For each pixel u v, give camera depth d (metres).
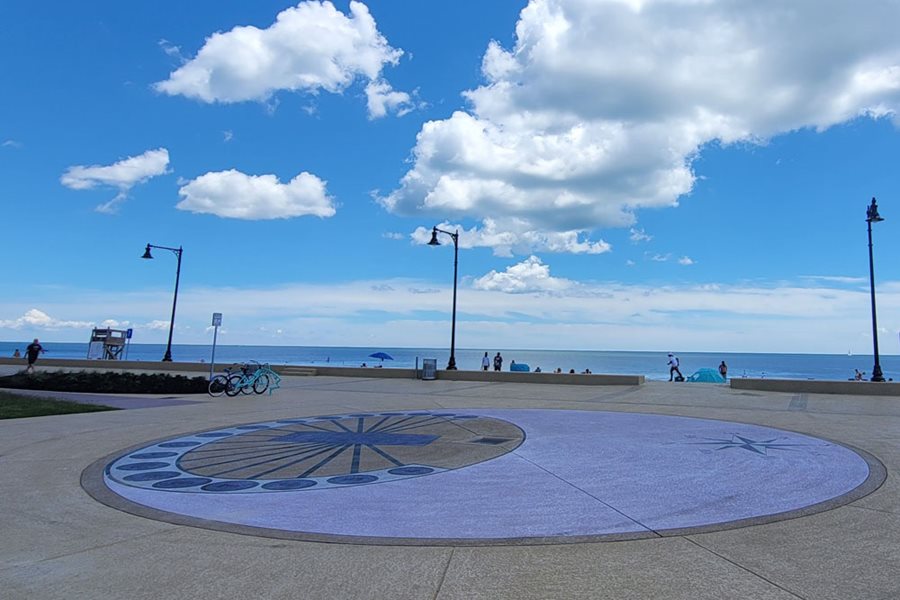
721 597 3.99
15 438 10.75
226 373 22.30
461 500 6.66
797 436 11.13
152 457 9.16
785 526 5.63
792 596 4.01
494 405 16.80
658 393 21.08
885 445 10.09
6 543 5.18
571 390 22.23
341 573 4.48
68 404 15.51
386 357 51.12
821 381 21.56
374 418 13.75
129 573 4.46
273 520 5.91
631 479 7.65
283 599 3.99
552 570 4.53
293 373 31.28
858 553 4.87
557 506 6.39
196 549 5.03
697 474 7.93
